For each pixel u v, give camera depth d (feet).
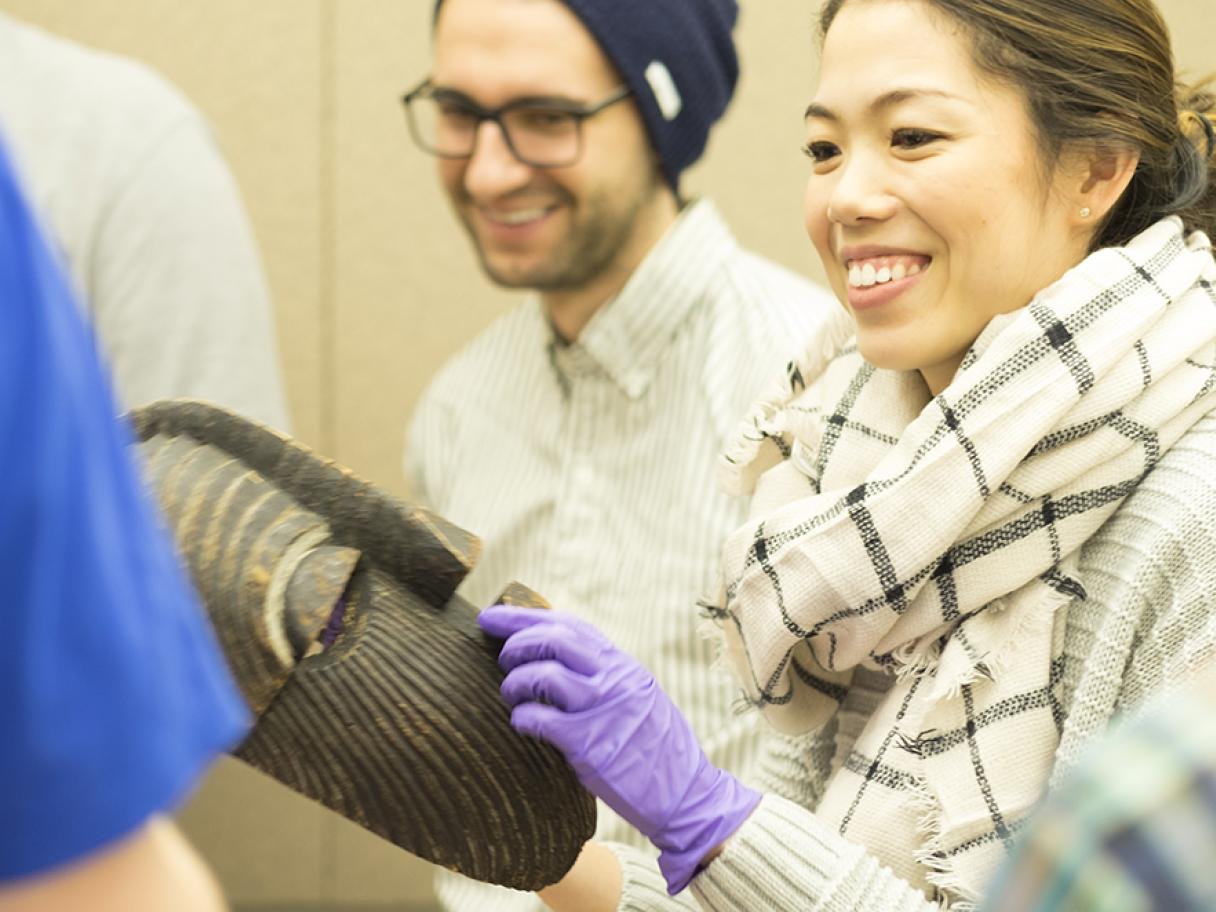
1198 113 4.49
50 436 1.74
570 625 4.02
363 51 10.53
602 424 6.79
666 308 6.61
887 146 4.13
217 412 4.09
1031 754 4.08
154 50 10.48
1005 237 4.10
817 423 4.67
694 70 6.71
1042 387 3.98
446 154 6.72
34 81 6.51
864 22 4.14
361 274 10.69
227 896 10.99
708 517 6.35
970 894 4.01
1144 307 4.00
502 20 6.47
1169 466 4.05
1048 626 4.10
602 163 6.55
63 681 1.72
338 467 4.05
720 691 6.29
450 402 7.39
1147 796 1.62
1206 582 3.84
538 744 3.96
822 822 4.33
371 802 3.84
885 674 4.67
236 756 3.89
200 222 6.63
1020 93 4.05
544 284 6.68
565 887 4.74
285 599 3.83
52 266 1.81
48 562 1.72
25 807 1.71
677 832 4.09
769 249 10.66
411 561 3.99
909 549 4.10
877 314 4.21
